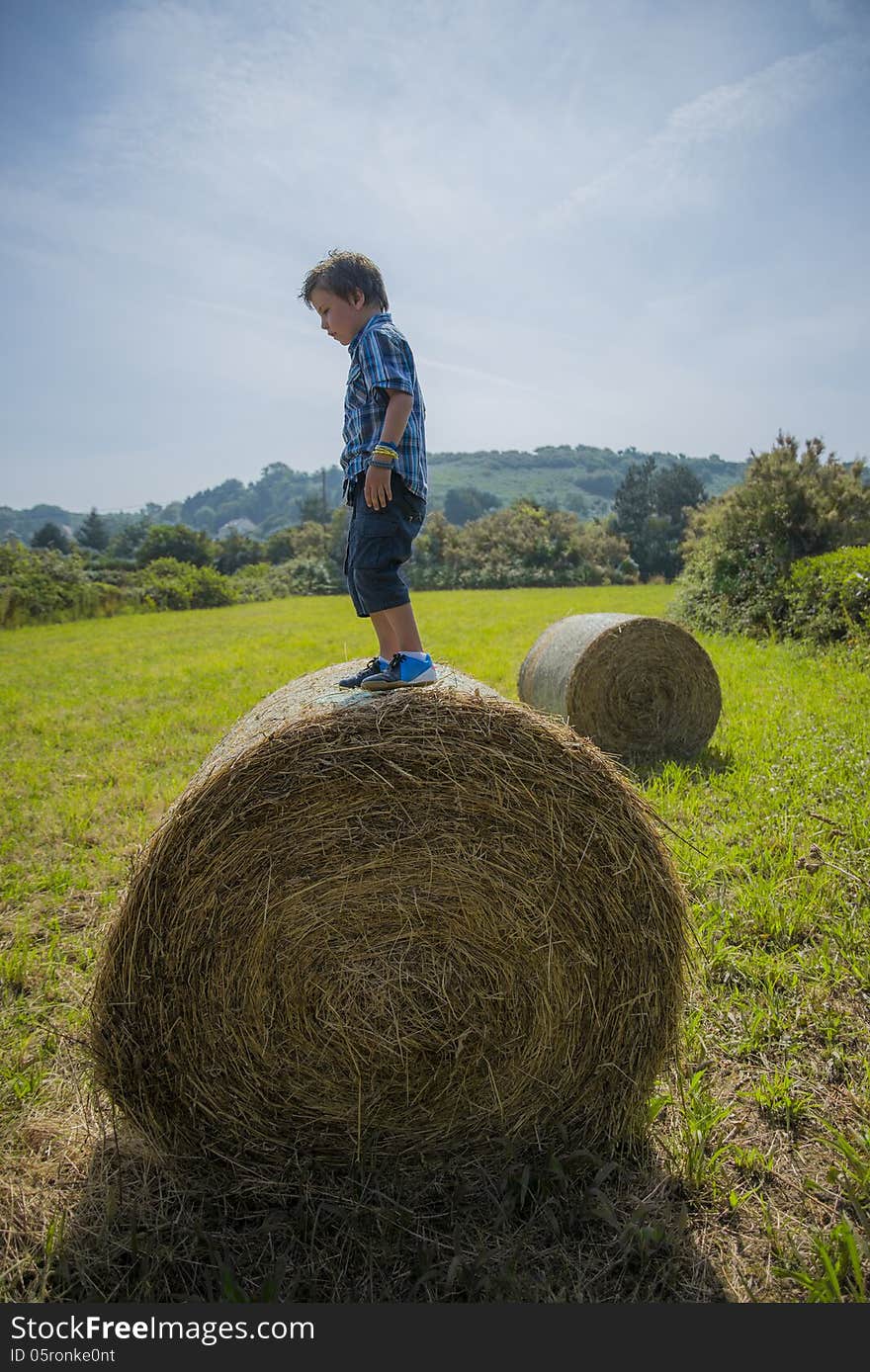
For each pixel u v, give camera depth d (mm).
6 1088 2977
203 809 2490
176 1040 2547
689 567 17328
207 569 45844
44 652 21312
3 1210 2457
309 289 3277
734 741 7066
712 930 3725
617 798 2590
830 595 12305
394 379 3029
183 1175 2602
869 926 3697
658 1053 2654
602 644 6906
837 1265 2119
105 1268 2281
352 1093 2568
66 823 5918
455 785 2514
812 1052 3004
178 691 12172
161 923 2504
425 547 52250
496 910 2549
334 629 23688
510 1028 2590
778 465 16500
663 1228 2297
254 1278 2252
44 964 3828
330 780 2488
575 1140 2662
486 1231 2369
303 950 2520
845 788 5242
